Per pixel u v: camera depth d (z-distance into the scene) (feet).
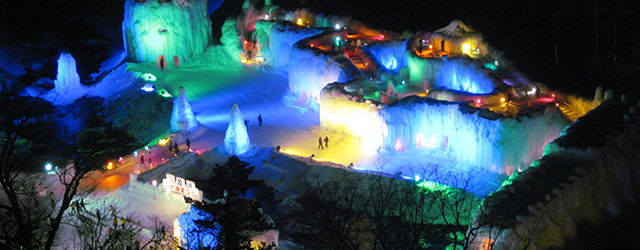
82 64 279.28
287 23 251.60
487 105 183.21
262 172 165.58
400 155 175.94
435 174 162.61
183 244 113.60
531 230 111.45
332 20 257.14
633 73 193.77
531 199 119.34
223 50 264.11
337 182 149.28
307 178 156.46
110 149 177.68
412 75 213.66
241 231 100.94
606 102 156.46
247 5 271.69
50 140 187.32
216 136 197.67
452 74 205.98
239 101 229.25
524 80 197.88
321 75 212.84
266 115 216.13
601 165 128.77
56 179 159.22
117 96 232.12
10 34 286.25
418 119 178.91
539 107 164.96
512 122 156.97
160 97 221.87
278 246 120.88
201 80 244.63
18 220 81.51
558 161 132.98
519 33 233.96
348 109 187.73
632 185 132.67
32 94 246.47
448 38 222.28
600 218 126.00
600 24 213.87
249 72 250.57
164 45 251.60
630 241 119.55
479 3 254.88
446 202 141.59
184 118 199.00
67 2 298.15
